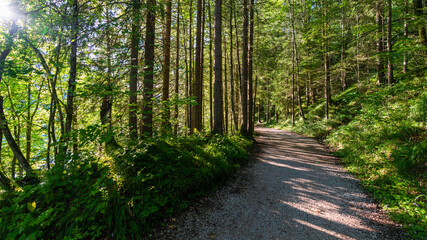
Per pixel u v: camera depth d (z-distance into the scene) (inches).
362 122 343.0
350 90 627.2
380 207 154.5
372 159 239.9
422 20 275.6
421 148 181.9
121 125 225.9
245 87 463.2
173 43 466.6
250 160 309.6
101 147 186.4
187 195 165.5
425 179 162.4
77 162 141.3
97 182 124.0
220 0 334.3
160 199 143.3
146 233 123.6
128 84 230.2
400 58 308.3
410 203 145.4
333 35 565.9
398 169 188.2
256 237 124.1
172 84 507.8
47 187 123.3
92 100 195.6
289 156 340.2
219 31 332.2
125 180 143.3
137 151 163.9
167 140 227.0
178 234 125.2
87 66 193.0
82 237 110.3
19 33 161.5
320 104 769.6
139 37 215.3
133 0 190.7
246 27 452.1
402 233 122.6
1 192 138.6
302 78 785.6
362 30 422.6
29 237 103.1
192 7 494.9
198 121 425.1
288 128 807.7
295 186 205.9
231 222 139.9
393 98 310.8
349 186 200.2
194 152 226.5
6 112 298.7
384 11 442.3
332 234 125.5
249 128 526.0
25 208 120.9
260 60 609.9
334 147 377.1
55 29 178.5
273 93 954.7
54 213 118.6
